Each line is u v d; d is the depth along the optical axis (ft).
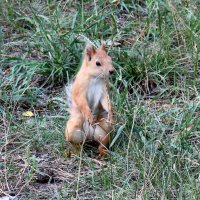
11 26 45.03
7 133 34.58
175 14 42.14
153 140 33.06
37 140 34.24
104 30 43.01
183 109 35.29
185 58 39.81
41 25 41.73
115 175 31.04
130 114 34.12
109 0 45.96
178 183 29.86
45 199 30.17
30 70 39.22
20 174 31.96
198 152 32.45
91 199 29.89
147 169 30.55
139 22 43.52
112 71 31.76
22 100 37.93
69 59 40.19
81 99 32.19
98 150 33.14
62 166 32.50
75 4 47.09
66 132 32.81
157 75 39.09
